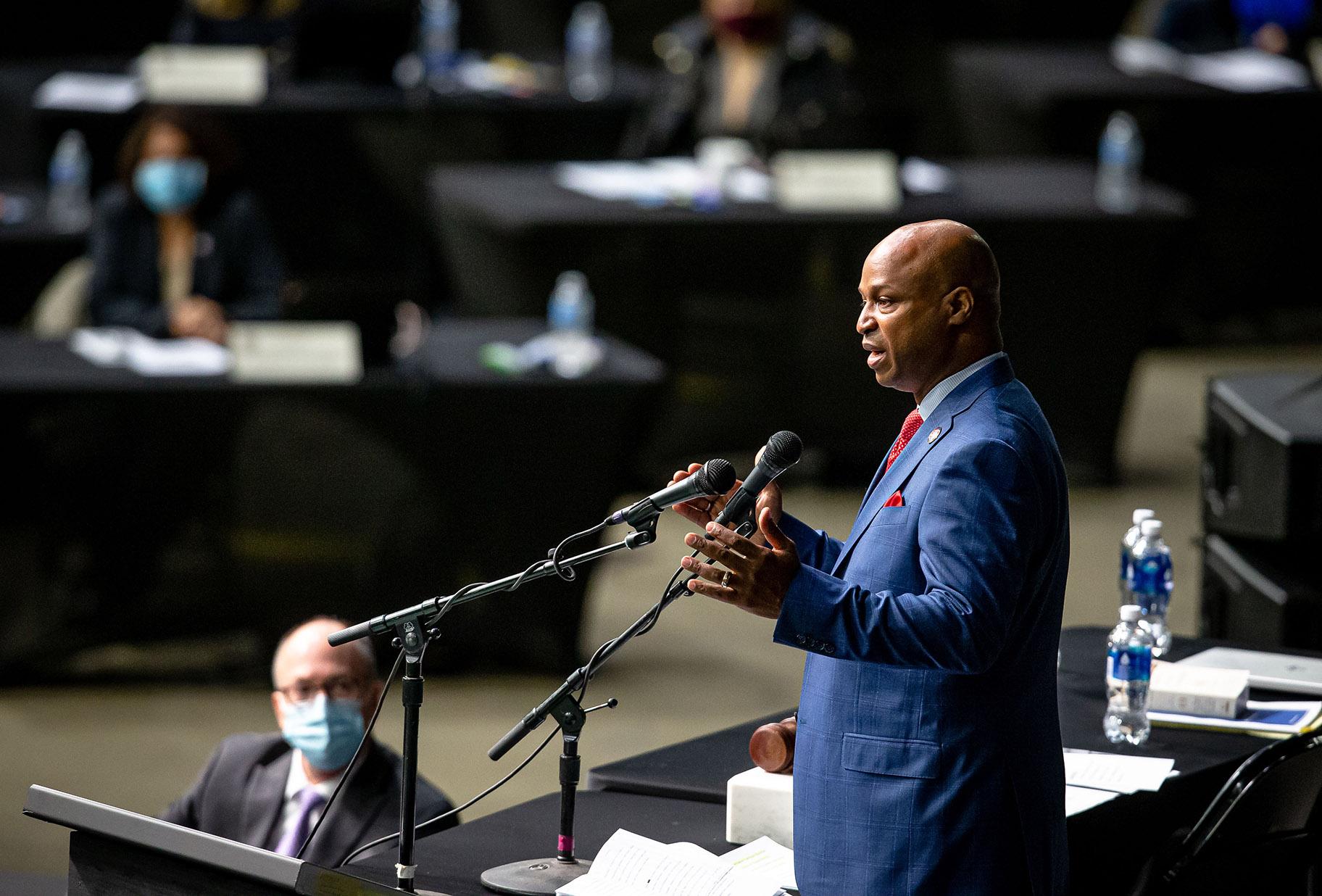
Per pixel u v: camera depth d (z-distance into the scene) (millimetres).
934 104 44125
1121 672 13391
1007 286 28344
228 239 24469
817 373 28938
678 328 28453
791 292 28422
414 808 10336
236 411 21781
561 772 10945
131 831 9938
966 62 39062
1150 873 11695
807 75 30703
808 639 9367
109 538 22094
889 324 9914
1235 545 17797
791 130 30094
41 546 22062
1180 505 28453
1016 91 36031
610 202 28516
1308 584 16859
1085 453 29078
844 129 29109
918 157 35250
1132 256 28281
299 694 12945
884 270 9930
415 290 34000
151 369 22219
